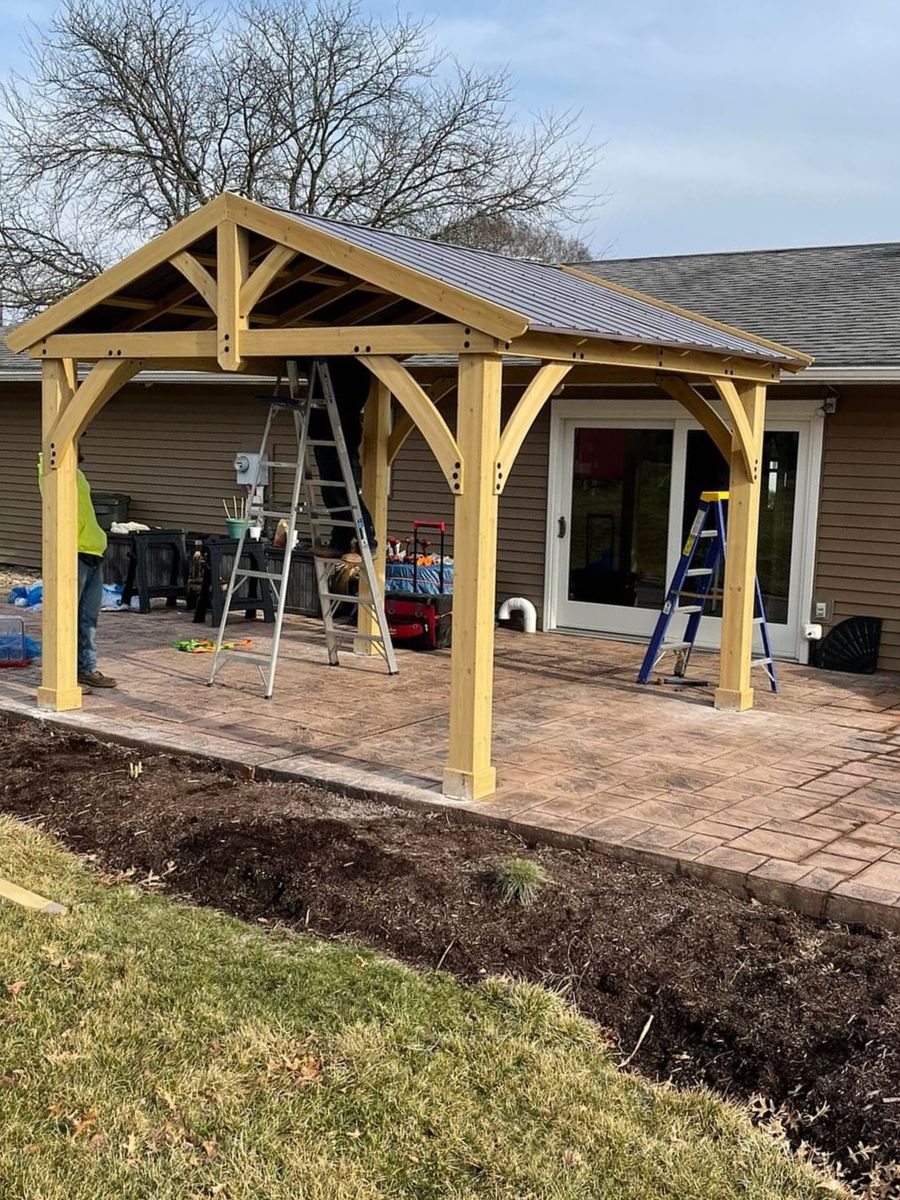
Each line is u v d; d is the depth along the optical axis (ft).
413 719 24.79
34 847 17.54
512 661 31.81
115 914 15.51
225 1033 12.61
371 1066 12.03
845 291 35.50
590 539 35.81
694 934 14.35
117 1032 12.57
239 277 21.27
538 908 14.99
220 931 15.07
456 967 14.08
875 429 30.01
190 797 19.24
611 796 19.63
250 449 42.55
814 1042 12.21
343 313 27.35
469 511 18.81
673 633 34.47
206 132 78.48
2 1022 12.75
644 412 34.01
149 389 45.34
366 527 29.35
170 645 33.01
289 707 25.72
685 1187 10.46
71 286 77.30
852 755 22.70
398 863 16.25
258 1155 10.66
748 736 24.11
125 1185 10.22
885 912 14.74
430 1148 10.85
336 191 79.25
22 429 49.80
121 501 45.39
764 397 27.25
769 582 32.40
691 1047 12.54
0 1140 10.73
